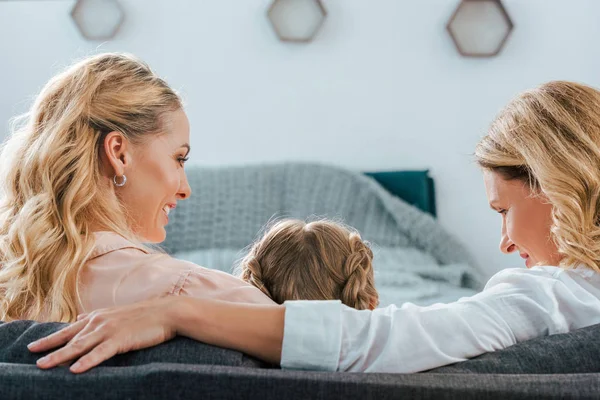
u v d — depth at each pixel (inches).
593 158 38.3
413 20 174.1
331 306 33.5
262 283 46.6
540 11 172.6
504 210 41.8
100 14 174.7
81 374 29.2
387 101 175.5
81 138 42.6
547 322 34.9
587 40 172.2
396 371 32.4
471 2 171.8
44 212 40.9
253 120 177.6
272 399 27.9
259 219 164.4
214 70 177.2
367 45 175.0
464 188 174.2
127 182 44.0
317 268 45.7
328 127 176.7
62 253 40.2
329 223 48.6
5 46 176.7
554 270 37.5
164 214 46.6
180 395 28.1
